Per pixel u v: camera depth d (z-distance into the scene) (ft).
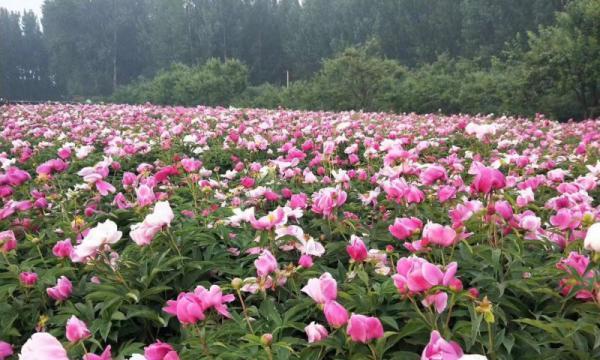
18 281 9.95
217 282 10.30
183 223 11.89
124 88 177.17
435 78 95.91
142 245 9.89
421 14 215.31
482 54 175.01
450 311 6.67
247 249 10.64
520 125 43.01
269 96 113.19
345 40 223.10
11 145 29.40
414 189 10.84
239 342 7.95
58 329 8.71
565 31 74.38
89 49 272.31
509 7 182.80
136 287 9.34
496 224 9.58
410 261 6.86
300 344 7.56
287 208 10.86
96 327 8.40
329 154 16.87
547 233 9.96
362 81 98.68
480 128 19.27
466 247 8.93
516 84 75.82
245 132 29.84
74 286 9.94
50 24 287.07
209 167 24.12
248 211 10.05
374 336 6.33
